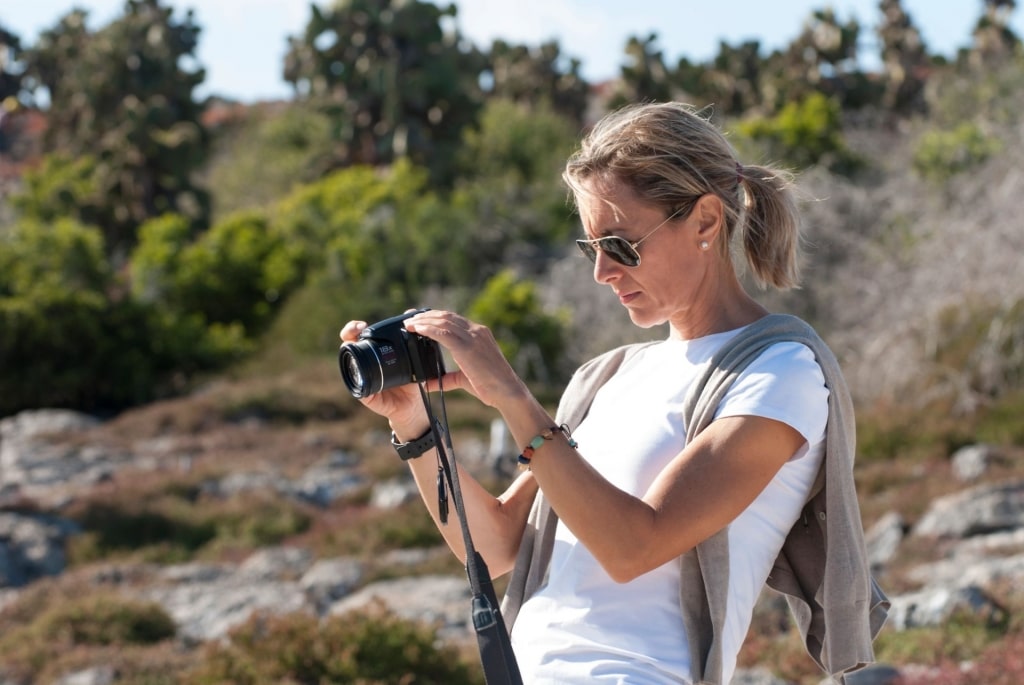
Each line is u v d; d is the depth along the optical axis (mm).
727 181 1963
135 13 31453
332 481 13773
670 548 1789
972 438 12484
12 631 8875
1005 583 7496
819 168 20891
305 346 22719
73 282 22844
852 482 1943
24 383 20984
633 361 2119
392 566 10242
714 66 34594
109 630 8328
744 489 1812
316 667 6703
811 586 1954
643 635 1873
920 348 14320
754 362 1879
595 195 1939
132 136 29703
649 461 1935
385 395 2137
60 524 12188
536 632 1958
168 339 22641
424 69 30750
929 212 17953
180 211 30844
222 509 12523
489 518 2172
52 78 33688
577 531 1796
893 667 6238
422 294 23078
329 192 27234
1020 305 13773
